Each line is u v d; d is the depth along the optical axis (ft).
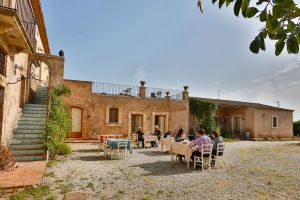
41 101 45.93
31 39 29.71
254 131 81.61
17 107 34.06
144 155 38.34
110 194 18.35
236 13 4.70
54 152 32.73
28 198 16.97
